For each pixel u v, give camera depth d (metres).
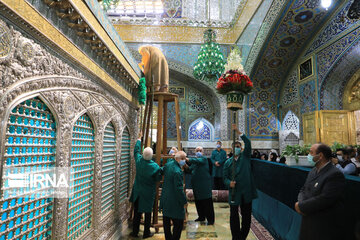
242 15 9.34
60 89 1.74
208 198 3.89
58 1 1.52
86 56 2.16
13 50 1.21
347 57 6.43
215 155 6.21
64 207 1.83
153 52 4.09
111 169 3.16
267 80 9.41
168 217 2.84
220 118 9.78
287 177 3.05
